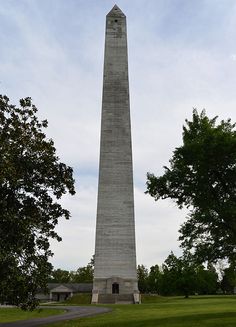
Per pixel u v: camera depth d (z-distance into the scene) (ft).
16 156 73.20
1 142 70.95
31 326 96.02
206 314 106.63
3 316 131.95
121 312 134.62
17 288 71.00
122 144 214.48
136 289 202.80
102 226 207.62
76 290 365.81
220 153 97.76
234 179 99.09
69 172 78.33
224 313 105.70
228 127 103.81
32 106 78.18
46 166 75.31
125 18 231.30
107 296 201.36
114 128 215.92
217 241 98.32
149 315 116.57
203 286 354.13
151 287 422.00
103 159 213.05
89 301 226.58
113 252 205.57
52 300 353.72
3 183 69.36
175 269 317.01
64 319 113.91
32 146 75.20
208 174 100.27
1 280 69.21
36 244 74.84
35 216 72.79
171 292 324.19
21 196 73.26
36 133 77.30
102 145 214.28
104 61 223.71
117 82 221.05
